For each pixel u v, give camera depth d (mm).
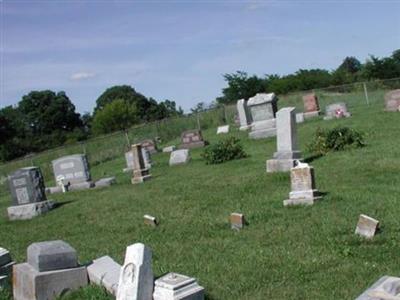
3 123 84312
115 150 42156
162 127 46188
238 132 35219
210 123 46438
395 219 10656
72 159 25125
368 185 14125
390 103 30484
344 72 64750
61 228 15828
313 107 35969
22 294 8562
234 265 9312
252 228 11703
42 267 8312
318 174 16391
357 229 10102
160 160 29609
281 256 9438
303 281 8234
